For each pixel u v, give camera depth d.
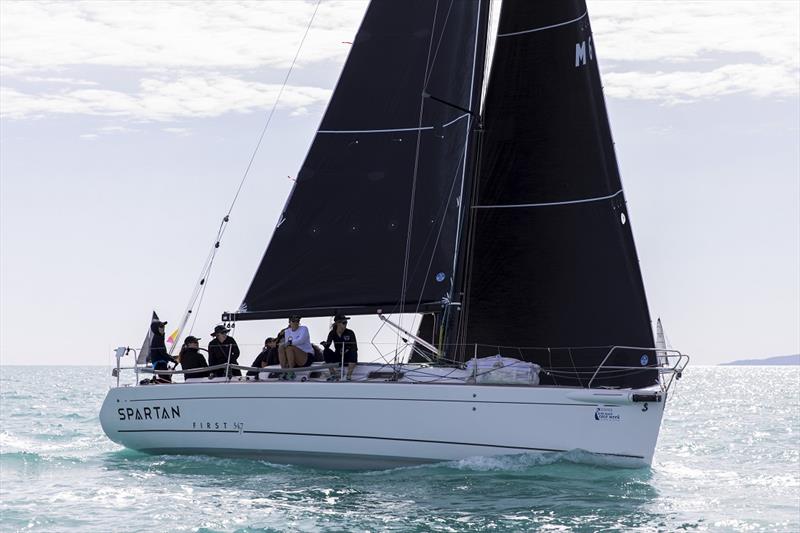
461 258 40.50
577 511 32.41
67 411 96.31
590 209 40.62
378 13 42.31
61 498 34.97
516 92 42.09
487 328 41.53
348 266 41.47
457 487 35.59
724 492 38.94
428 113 41.44
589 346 40.09
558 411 36.25
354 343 39.78
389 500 33.72
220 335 42.81
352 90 42.25
